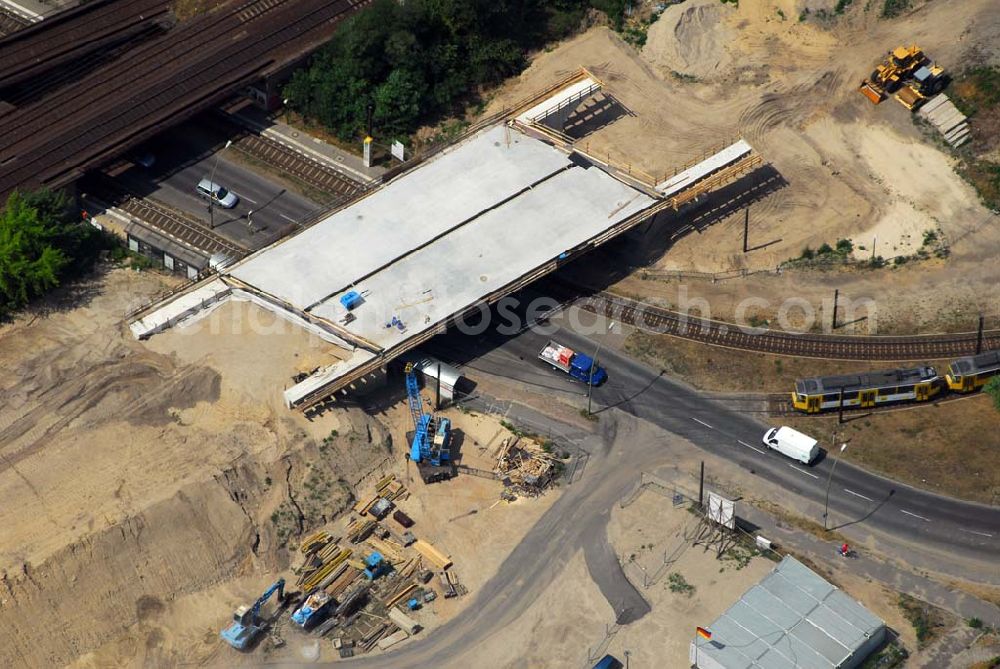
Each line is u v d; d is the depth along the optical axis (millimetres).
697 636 182875
